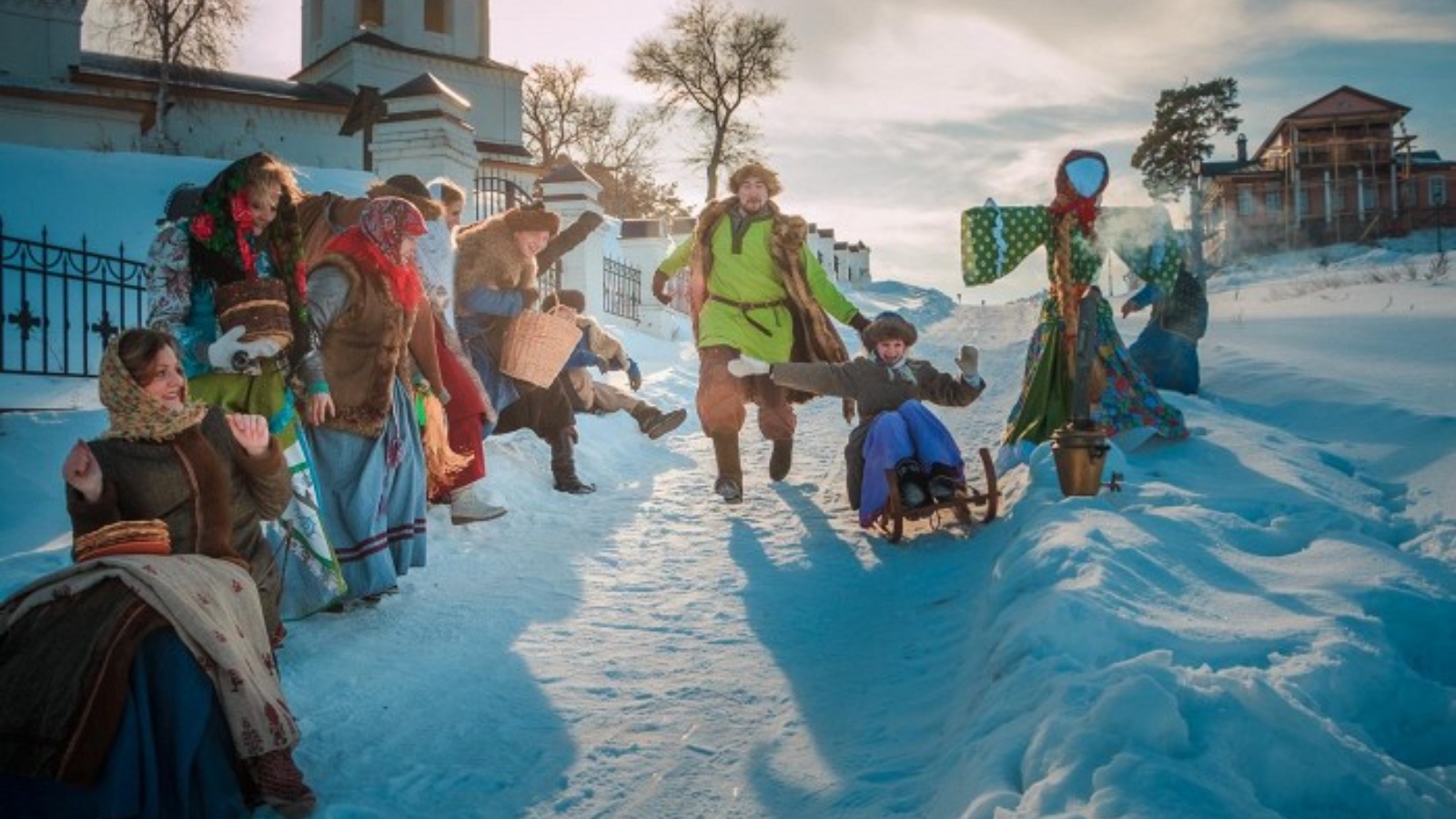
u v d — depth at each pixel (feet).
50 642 10.48
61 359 37.76
